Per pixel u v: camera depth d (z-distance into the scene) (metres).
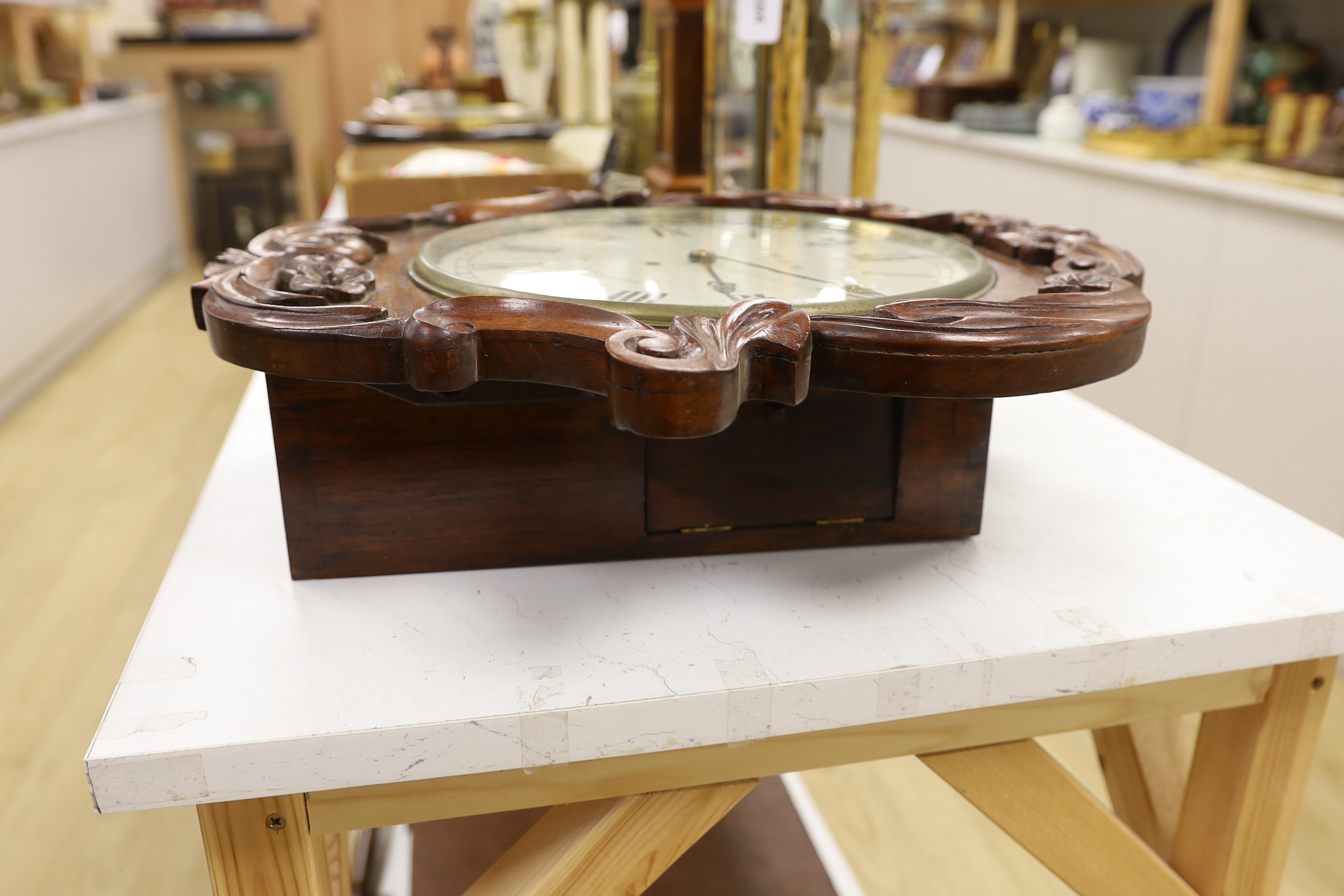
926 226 0.91
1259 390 1.89
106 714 0.58
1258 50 2.38
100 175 4.07
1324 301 1.73
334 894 1.07
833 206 0.98
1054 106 2.62
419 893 1.26
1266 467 1.90
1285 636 0.68
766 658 0.63
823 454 0.74
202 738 0.56
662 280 0.71
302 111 4.95
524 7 2.46
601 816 0.65
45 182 3.46
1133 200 2.19
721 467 0.73
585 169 1.61
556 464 0.71
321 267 0.70
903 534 0.77
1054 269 0.75
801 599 0.69
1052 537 0.79
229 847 0.61
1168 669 0.67
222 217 5.20
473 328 0.56
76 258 3.73
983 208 2.77
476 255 0.77
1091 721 0.72
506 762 0.59
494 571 0.73
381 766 0.58
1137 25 3.12
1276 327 1.84
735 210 0.96
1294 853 1.40
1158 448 0.96
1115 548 0.77
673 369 0.50
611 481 0.72
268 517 0.82
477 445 0.69
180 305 4.52
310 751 0.56
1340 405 1.72
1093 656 0.65
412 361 0.56
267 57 4.87
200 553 0.76
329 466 0.68
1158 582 0.72
